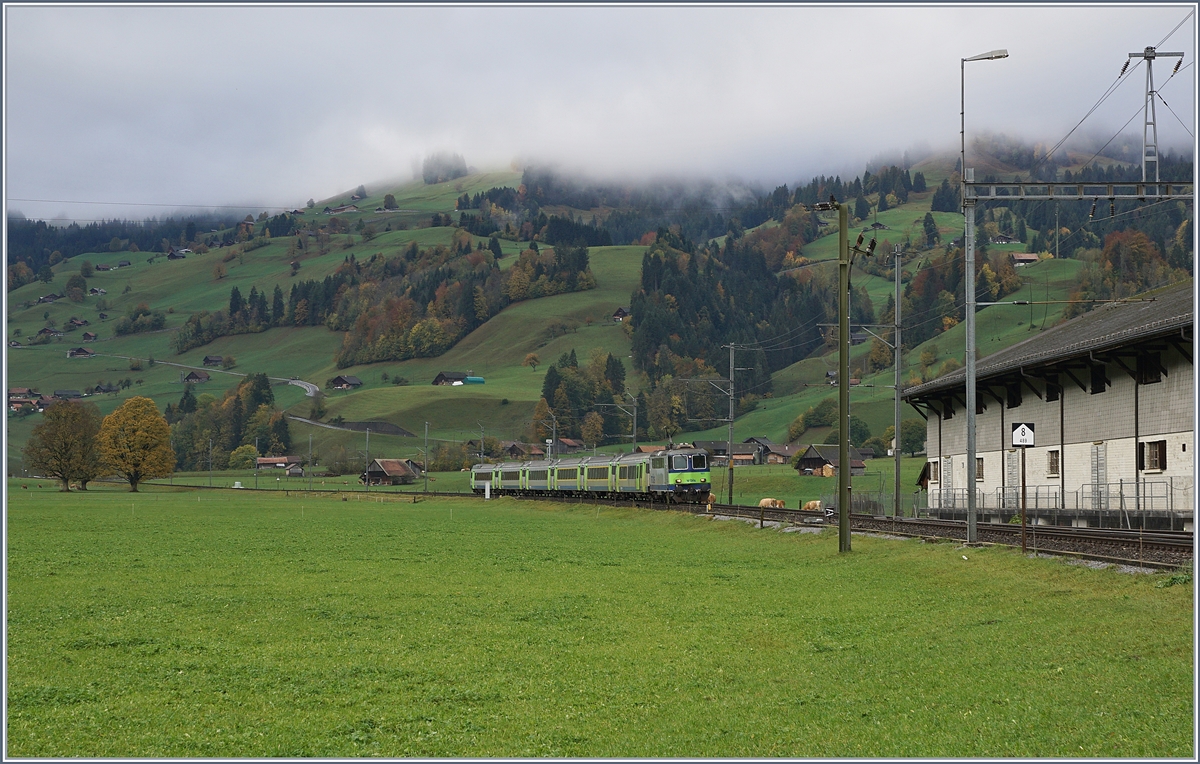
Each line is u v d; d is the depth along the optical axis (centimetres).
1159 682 1620
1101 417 5128
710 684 1853
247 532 5859
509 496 12031
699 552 4400
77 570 3641
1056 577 2691
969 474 3706
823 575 3366
